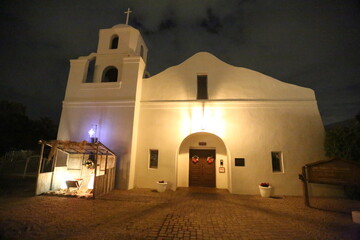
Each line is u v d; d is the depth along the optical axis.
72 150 9.68
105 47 11.88
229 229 4.80
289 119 9.62
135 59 10.62
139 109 10.51
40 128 20.47
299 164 9.13
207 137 10.93
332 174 6.72
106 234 4.32
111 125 9.92
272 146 9.39
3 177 12.14
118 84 10.41
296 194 8.82
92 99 10.41
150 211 6.08
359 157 7.71
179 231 4.62
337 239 4.32
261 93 10.02
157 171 9.69
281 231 4.72
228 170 9.87
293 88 9.97
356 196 8.01
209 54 10.88
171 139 9.96
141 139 10.15
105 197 7.63
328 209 6.59
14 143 16.98
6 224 4.75
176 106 10.29
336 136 8.38
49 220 5.09
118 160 9.41
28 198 7.30
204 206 6.82
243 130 9.65
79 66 11.10
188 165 10.75
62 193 8.01
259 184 9.02
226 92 10.20
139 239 4.14
